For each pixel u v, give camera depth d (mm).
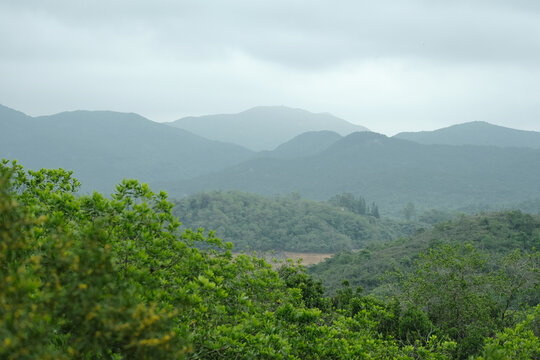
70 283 4582
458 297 27938
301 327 10906
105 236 5910
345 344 10656
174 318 7285
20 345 3953
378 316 25984
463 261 29062
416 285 30281
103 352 5164
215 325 8859
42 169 10656
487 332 24734
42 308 4352
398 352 16188
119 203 7992
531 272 28438
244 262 11461
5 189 4824
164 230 9531
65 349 4980
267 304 11977
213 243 10859
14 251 4945
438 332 24719
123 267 6969
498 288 27938
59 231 5918
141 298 6559
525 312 25656
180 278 8672
